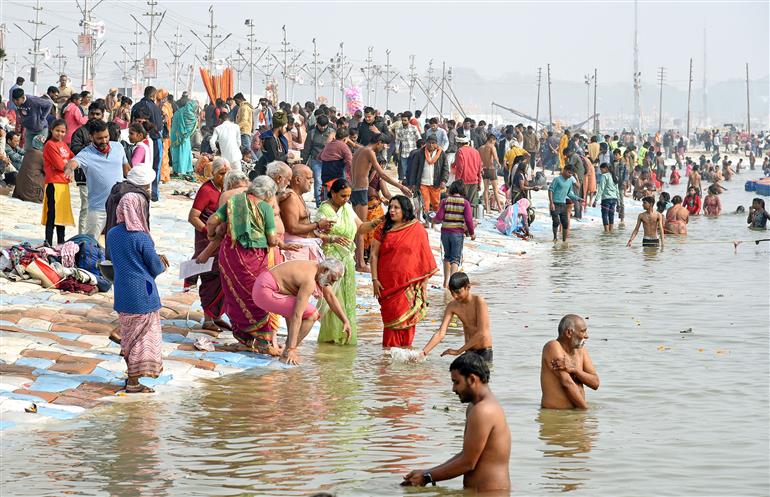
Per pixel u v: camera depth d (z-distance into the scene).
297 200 13.51
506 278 21.70
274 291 12.73
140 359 10.97
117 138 16.33
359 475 8.24
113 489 7.86
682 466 8.55
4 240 18.17
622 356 13.40
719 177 54.62
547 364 10.68
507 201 34.88
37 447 8.99
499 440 7.83
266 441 9.27
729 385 11.70
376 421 9.99
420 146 28.56
